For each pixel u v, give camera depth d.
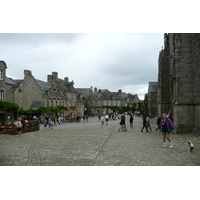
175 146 10.22
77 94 63.03
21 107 38.97
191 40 15.18
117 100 85.69
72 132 18.44
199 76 14.02
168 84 25.00
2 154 9.01
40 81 44.78
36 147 10.72
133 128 21.66
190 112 15.04
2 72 25.28
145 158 7.83
